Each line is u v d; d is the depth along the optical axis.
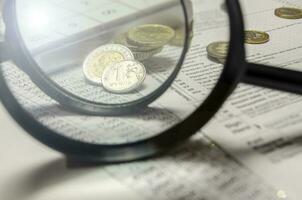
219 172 0.25
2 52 0.29
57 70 0.31
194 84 0.30
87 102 0.29
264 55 0.33
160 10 0.34
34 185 0.25
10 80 0.31
